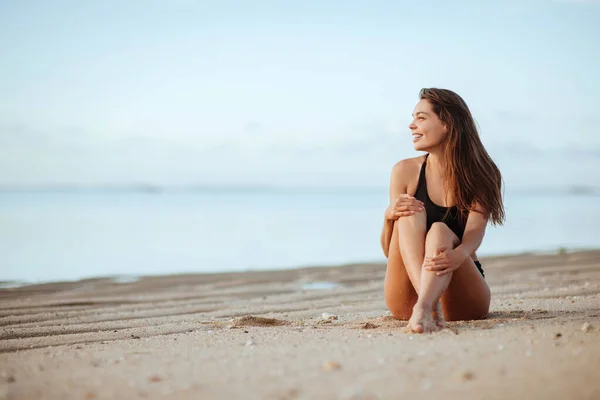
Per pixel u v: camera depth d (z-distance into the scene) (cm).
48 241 1514
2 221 2255
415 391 233
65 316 539
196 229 1978
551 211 3400
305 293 693
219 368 279
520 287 684
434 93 397
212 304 614
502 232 1886
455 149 391
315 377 257
